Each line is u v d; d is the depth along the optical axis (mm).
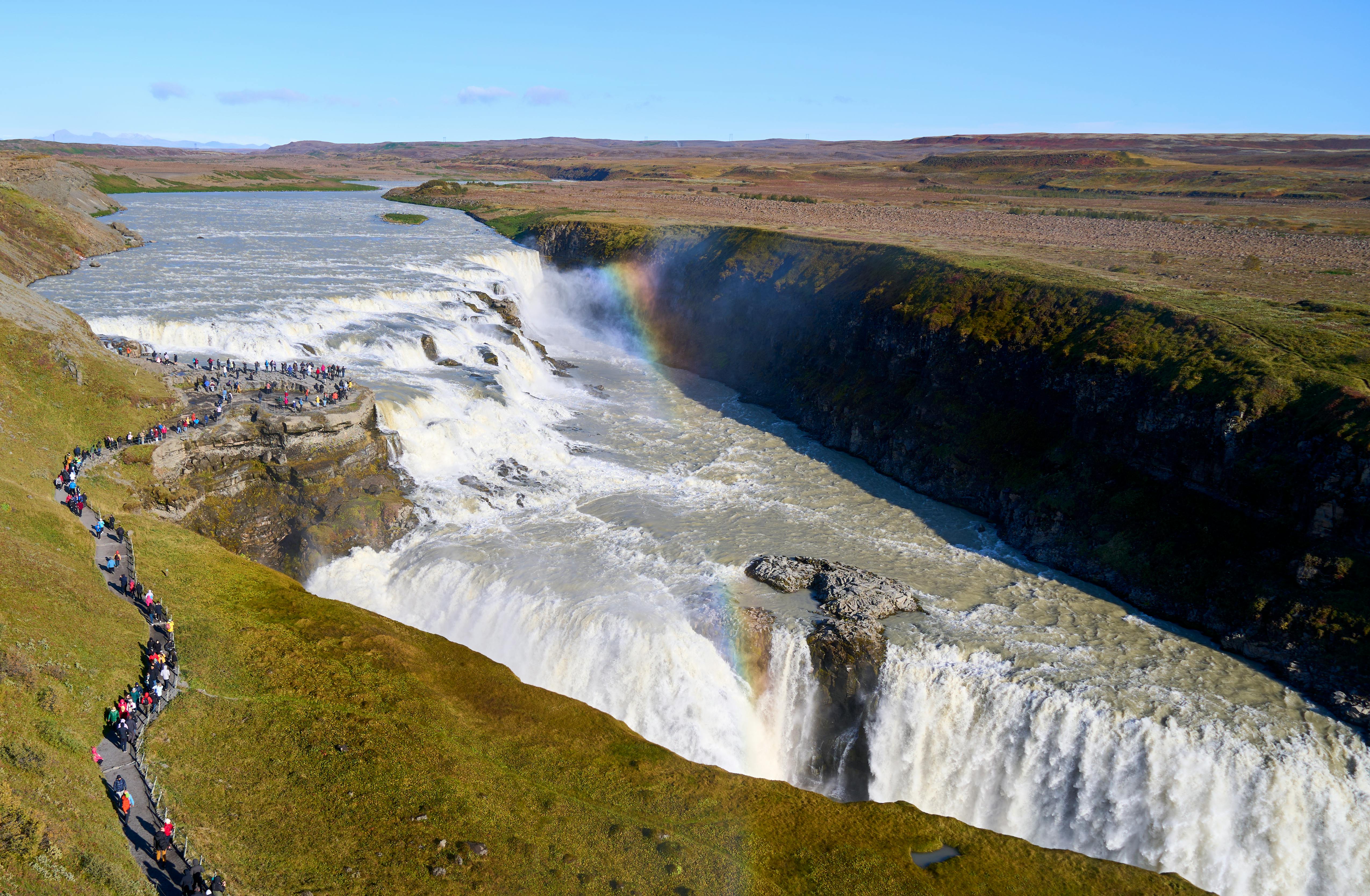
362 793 39719
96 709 40094
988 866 40750
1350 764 46938
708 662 54781
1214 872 46344
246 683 45938
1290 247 129000
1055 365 77938
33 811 31344
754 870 39000
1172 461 66625
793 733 54344
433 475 75312
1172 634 58656
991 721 51344
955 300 90688
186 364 79375
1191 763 47469
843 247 116188
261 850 35688
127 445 61656
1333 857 45031
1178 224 162250
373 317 101000
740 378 113750
